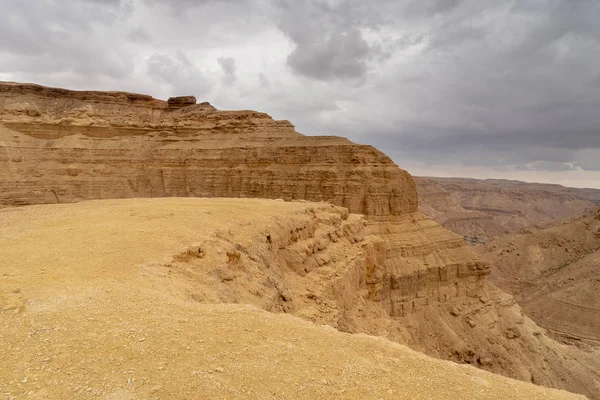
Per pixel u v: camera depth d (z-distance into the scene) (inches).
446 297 2397.9
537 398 404.2
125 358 388.5
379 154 2778.1
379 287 1669.5
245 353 421.4
